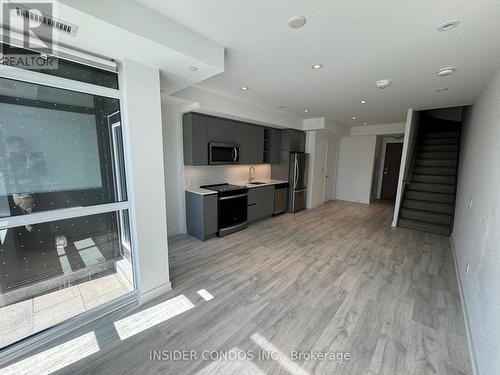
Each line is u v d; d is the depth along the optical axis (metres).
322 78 2.74
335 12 1.51
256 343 1.68
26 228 1.74
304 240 3.79
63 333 1.75
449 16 1.52
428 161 5.34
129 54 1.72
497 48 1.92
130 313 1.99
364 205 6.64
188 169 3.98
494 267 1.47
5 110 1.50
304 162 5.70
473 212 2.45
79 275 2.02
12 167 1.56
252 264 2.92
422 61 2.23
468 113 4.27
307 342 1.70
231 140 4.16
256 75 2.67
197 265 2.88
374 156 6.73
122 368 1.48
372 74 2.60
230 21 1.63
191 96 3.09
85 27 1.35
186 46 1.72
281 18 1.59
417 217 4.52
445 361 1.55
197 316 1.96
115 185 2.00
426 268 2.85
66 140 1.76
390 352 1.61
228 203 3.98
